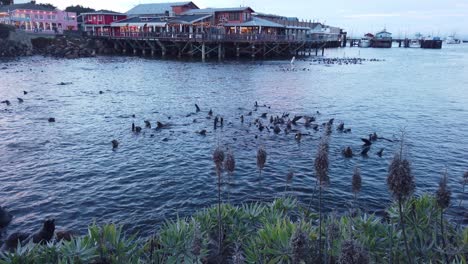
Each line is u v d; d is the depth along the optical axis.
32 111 32.00
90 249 7.84
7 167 19.58
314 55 107.38
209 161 21.00
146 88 45.75
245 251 8.73
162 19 97.94
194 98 39.59
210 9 101.00
